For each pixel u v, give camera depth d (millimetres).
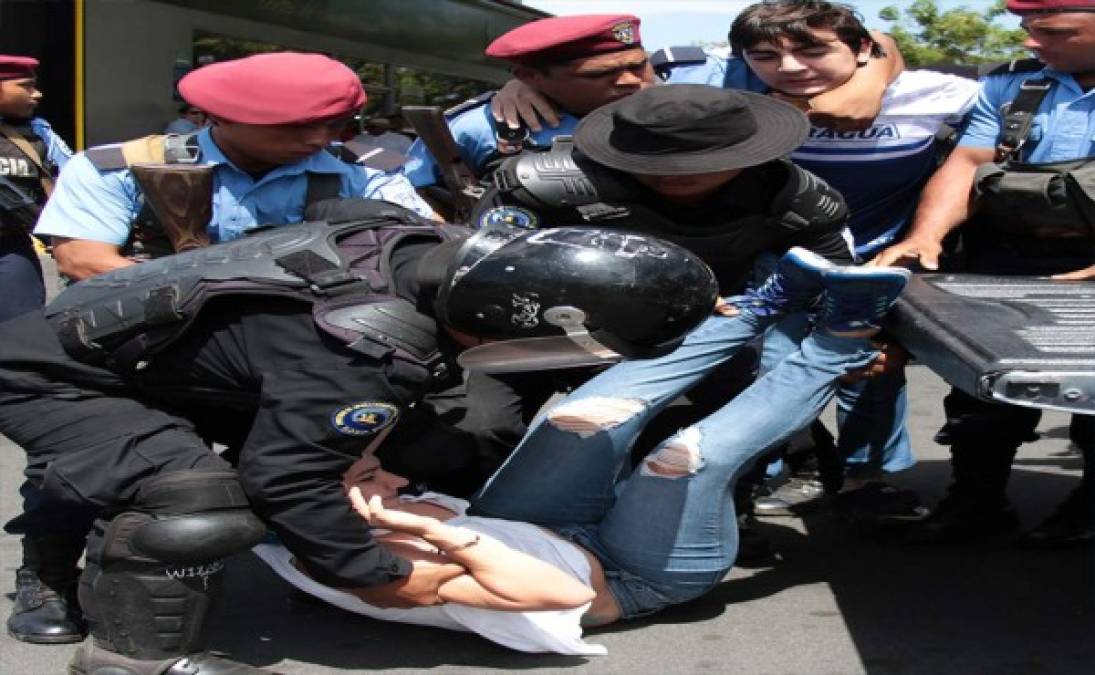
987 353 2352
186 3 9664
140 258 3221
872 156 3746
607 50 3711
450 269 2533
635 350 2520
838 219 3254
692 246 3211
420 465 3223
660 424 3557
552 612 2936
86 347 2672
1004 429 3762
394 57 11539
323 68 3090
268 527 2693
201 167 3020
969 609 3344
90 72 9188
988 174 3600
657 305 2467
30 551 3139
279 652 3027
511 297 2471
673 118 3018
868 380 3701
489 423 3352
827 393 3070
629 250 2500
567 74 3740
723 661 2996
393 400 2572
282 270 2604
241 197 3180
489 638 2953
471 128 3912
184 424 2744
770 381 3082
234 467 3031
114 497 2590
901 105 3701
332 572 2664
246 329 2609
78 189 3160
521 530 3021
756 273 3344
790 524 4094
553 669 2936
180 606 2602
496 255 2506
